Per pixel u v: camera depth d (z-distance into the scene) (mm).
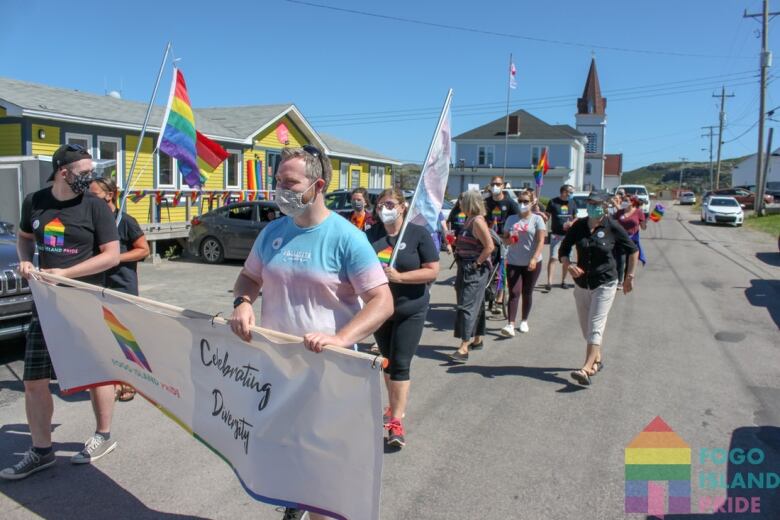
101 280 3840
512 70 19578
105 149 14539
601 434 4340
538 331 7551
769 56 31078
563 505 3385
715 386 5414
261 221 13016
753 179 72812
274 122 20797
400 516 3256
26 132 12766
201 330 2811
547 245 18281
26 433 4211
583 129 73688
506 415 4688
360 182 27484
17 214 9117
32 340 3541
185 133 7004
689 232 25125
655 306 9273
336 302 2578
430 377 5621
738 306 9328
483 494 3494
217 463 3807
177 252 15070
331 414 2340
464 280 6078
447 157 4652
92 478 3590
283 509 3301
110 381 3547
